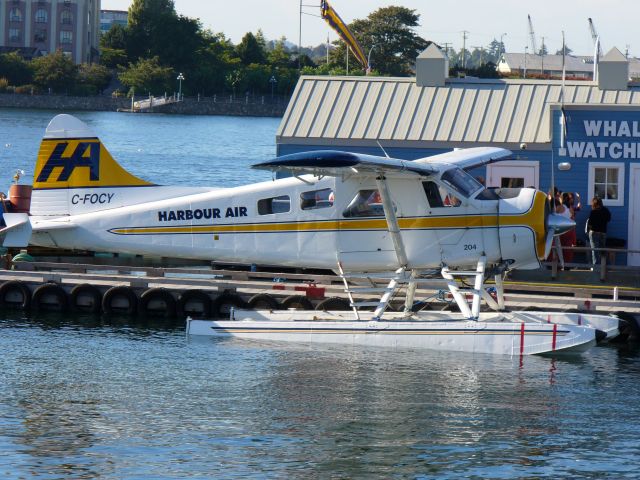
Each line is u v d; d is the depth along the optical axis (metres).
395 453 50.62
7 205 100.56
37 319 79.12
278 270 88.06
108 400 58.09
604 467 49.22
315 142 98.44
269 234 71.94
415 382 61.94
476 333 68.94
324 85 104.12
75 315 81.00
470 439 52.53
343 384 61.47
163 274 81.62
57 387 60.47
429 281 69.12
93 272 92.12
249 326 72.81
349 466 49.09
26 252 90.50
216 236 73.19
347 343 71.12
